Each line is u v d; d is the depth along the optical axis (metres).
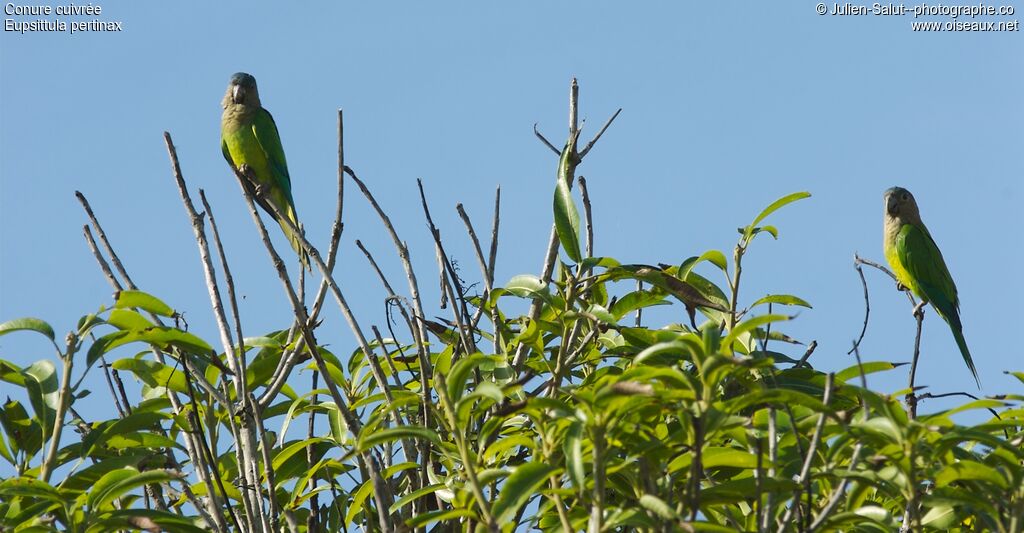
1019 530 7.13
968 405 7.24
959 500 7.32
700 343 6.76
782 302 9.83
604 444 6.92
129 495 9.66
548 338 10.70
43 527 8.00
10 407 9.80
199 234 9.88
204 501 9.88
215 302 9.80
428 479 8.97
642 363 9.30
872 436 7.11
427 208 9.91
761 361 6.39
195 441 9.84
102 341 8.98
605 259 9.66
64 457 9.55
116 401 10.04
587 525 7.45
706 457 7.32
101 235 10.20
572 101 10.44
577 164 10.23
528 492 6.61
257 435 9.94
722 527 7.09
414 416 10.22
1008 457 7.28
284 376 9.98
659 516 6.76
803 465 7.35
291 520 9.41
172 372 9.95
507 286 9.67
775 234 10.13
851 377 8.93
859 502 7.65
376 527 10.19
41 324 9.02
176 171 9.98
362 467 10.02
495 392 6.66
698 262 10.09
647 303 10.38
